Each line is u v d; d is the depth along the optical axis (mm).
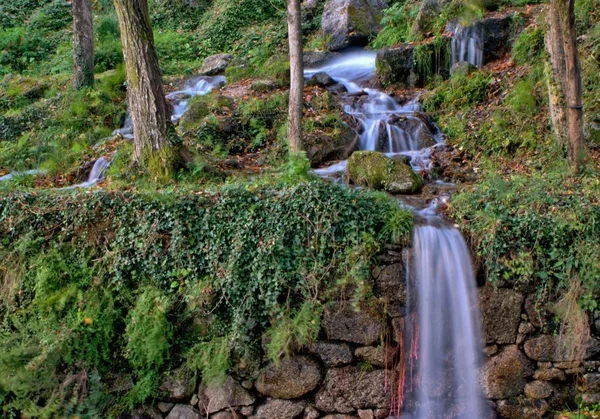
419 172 6898
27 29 15117
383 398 5117
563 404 5137
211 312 5141
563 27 5852
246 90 9641
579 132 6031
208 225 5266
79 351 4988
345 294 5059
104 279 5277
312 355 5082
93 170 7551
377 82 10289
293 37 6523
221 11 15516
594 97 7281
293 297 5117
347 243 5125
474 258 5203
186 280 5184
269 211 5242
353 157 6672
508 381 5152
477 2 10281
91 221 5375
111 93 10102
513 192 5551
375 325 5070
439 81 9633
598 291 4977
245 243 5176
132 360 5043
